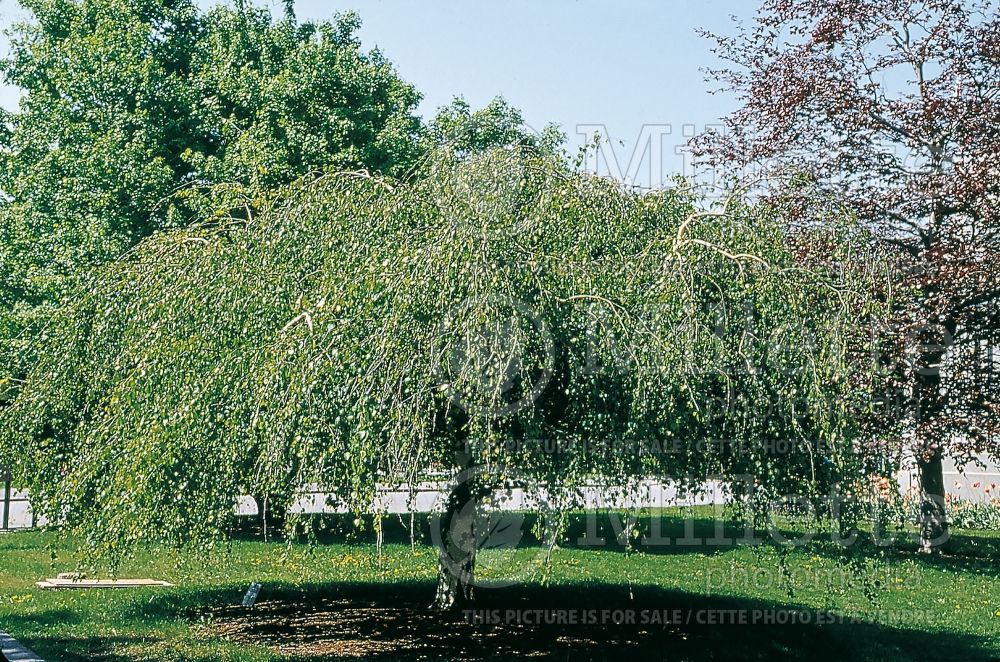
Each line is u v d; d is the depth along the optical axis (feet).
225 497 22.67
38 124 56.44
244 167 50.57
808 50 48.44
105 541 23.48
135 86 54.75
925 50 46.78
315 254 24.21
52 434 28.37
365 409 19.33
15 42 60.64
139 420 23.07
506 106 52.95
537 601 32.96
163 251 26.71
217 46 59.98
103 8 59.11
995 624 30.30
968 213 42.91
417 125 58.90
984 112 43.60
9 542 49.26
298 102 55.36
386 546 47.06
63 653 25.55
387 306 20.36
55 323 28.43
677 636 28.04
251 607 32.14
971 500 60.03
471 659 25.22
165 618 30.40
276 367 20.56
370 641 27.22
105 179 51.75
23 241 54.90
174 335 23.70
